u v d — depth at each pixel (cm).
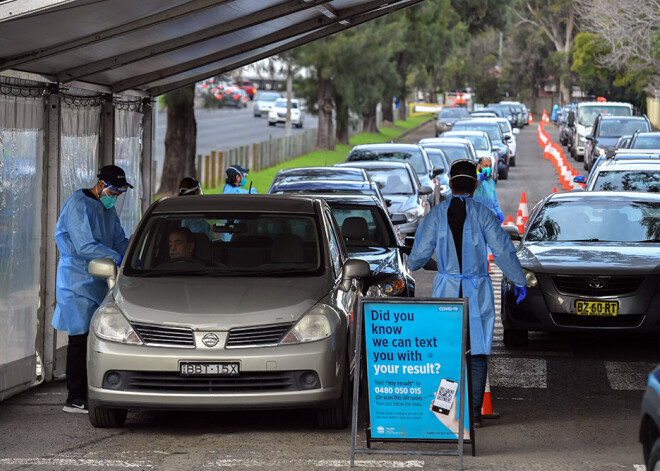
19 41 2505
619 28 13150
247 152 10562
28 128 2844
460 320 2131
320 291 2467
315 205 2755
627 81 17975
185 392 2309
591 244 3562
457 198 2375
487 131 11500
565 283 3297
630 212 3703
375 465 2114
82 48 2712
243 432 2430
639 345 3559
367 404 2162
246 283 2478
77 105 3206
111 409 2428
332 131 14725
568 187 9944
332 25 4050
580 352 3434
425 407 2147
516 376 3061
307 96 14600
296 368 2314
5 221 2720
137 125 3934
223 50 3675
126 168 3781
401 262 3419
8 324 2764
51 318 3011
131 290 2459
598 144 10619
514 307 3372
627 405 2694
